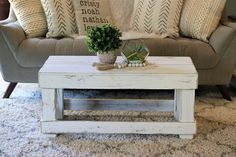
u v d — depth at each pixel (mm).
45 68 1973
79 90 2818
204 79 2533
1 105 2496
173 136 2020
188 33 2771
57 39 2699
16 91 2799
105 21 2902
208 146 1900
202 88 2854
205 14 2650
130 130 2000
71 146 1913
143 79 1898
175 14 2803
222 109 2420
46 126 2004
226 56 2477
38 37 2768
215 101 2578
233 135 2023
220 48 2465
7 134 2049
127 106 2234
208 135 2025
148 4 2846
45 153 1838
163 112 2363
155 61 2119
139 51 2016
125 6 3006
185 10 2799
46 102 1977
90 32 1963
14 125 2166
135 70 1936
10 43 2502
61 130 2014
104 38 1931
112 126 1999
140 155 1815
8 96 2646
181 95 1946
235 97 2670
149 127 1990
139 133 2010
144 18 2852
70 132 2021
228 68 2502
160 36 2754
